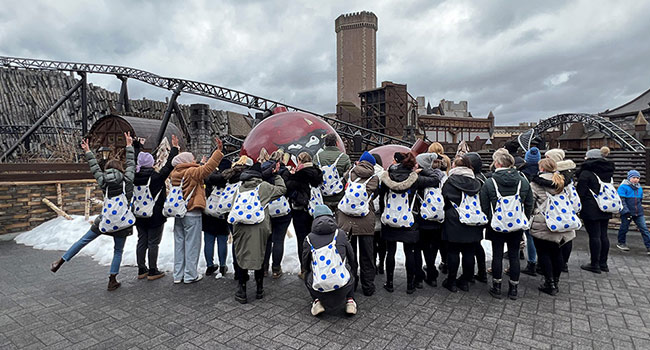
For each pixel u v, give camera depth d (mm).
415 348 3441
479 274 5535
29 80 25984
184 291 5039
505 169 4777
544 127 39531
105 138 16000
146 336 3693
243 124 38531
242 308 4434
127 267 6184
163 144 10000
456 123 62312
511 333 3750
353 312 4164
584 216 5965
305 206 5293
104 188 5016
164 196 5621
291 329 3857
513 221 4555
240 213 4414
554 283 5031
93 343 3543
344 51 113750
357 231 4754
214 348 3457
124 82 23703
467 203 4777
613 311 4328
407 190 4812
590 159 5973
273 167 5148
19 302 4590
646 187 9633
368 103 44406
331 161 5527
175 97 24031
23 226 8664
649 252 7285
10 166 9570
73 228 8180
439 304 4574
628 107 57656
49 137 23734
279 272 5613
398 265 6266
